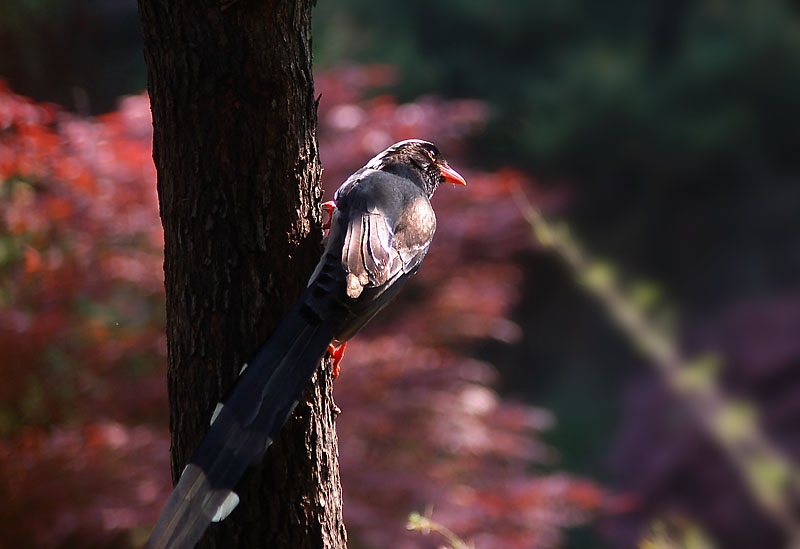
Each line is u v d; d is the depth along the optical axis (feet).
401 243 17.69
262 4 14.62
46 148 37.04
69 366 36.86
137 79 77.15
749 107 81.92
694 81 82.28
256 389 13.70
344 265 15.19
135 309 38.96
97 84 74.18
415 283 42.96
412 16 89.76
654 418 45.98
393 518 34.91
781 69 81.05
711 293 81.76
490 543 35.83
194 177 15.06
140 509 33.30
